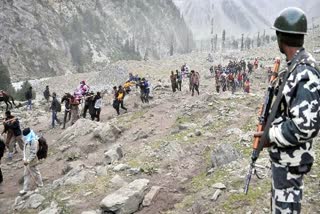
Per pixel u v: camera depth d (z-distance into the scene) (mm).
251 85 36375
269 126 2746
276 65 3066
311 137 2553
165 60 81688
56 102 21875
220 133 12734
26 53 185500
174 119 17438
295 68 2654
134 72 67188
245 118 14453
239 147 10422
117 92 22875
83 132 16953
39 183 11438
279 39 2783
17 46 184625
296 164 2697
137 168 10164
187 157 10875
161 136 14484
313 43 73812
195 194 7980
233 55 86938
